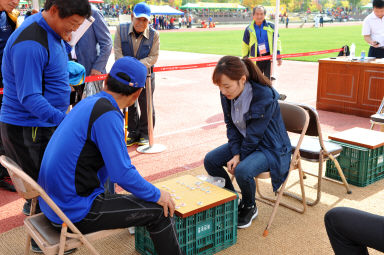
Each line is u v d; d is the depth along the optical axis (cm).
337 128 616
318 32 3831
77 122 206
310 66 1407
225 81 295
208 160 346
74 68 302
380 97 662
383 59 710
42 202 222
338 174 421
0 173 405
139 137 562
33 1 372
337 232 205
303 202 350
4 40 372
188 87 1023
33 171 276
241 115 316
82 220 211
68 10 234
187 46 2445
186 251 279
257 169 308
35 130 266
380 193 394
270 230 326
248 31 705
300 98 849
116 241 315
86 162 209
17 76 244
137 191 217
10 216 355
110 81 217
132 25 499
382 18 746
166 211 230
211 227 288
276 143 317
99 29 458
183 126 648
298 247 301
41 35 245
